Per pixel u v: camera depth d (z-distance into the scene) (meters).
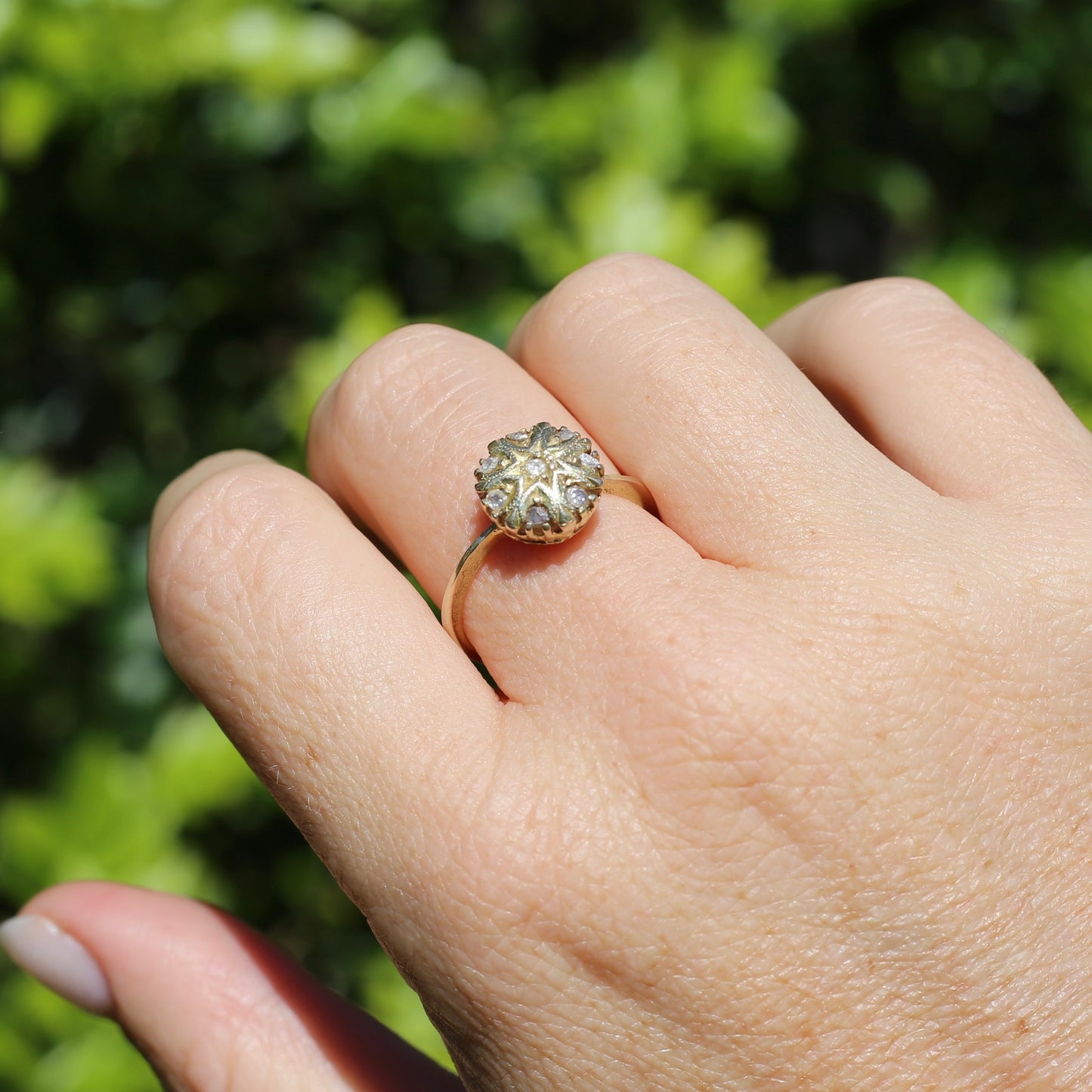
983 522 0.15
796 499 0.15
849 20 0.26
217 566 0.15
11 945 0.17
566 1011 0.14
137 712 0.24
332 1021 0.17
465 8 0.32
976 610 0.15
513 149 0.25
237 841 0.25
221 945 0.17
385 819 0.15
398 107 0.23
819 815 0.14
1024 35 0.27
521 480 0.15
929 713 0.14
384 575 0.15
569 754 0.14
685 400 0.15
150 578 0.15
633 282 0.16
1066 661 0.15
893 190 0.29
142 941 0.17
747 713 0.14
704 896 0.14
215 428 0.26
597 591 0.15
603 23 0.32
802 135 0.28
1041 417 0.16
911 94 0.28
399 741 0.15
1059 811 0.14
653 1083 0.14
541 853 0.14
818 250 0.34
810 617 0.15
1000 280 0.25
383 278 0.26
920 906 0.14
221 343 0.26
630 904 0.14
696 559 0.15
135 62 0.21
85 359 0.26
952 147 0.30
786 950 0.14
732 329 0.16
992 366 0.16
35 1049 0.21
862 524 0.15
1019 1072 0.14
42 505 0.22
